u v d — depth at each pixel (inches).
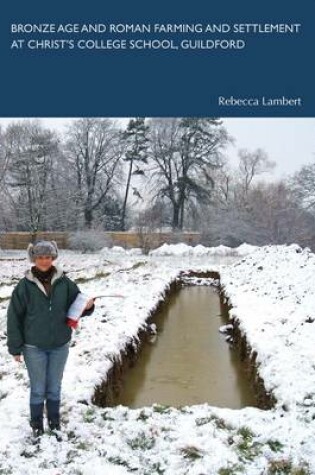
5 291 606.9
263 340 346.9
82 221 1796.3
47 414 201.8
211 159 1945.1
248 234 1593.3
